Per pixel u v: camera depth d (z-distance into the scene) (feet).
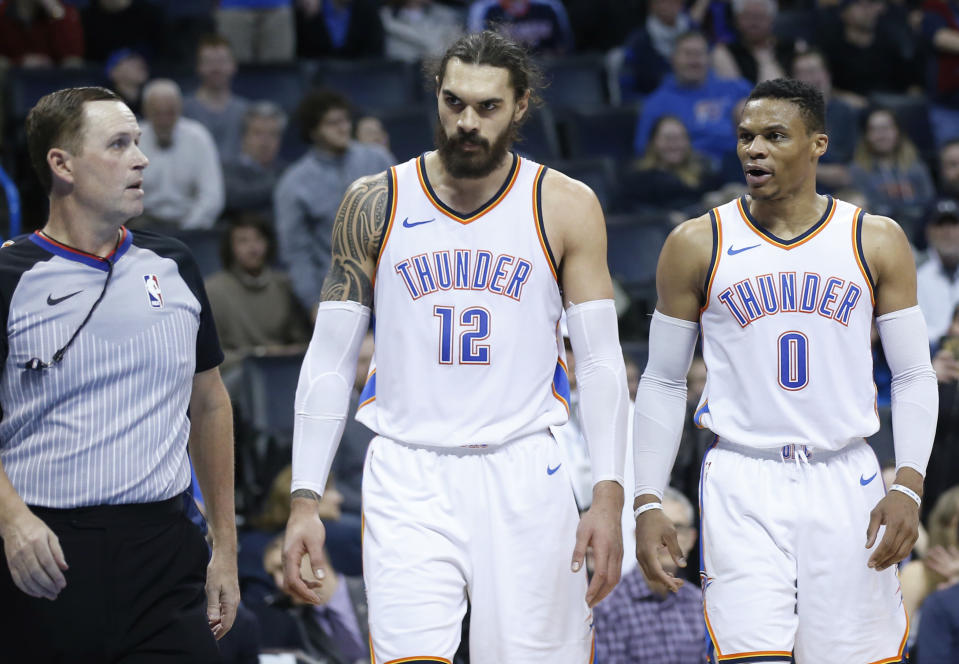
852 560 37.04
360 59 113.50
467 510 35.14
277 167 96.84
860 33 120.88
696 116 105.40
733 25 123.03
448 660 34.45
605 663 53.98
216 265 84.79
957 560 57.52
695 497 65.00
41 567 31.71
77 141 33.68
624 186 99.35
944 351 71.26
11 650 33.83
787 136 37.17
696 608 55.26
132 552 34.06
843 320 37.32
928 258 89.97
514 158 36.17
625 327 81.10
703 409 38.55
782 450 37.42
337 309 35.96
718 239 38.11
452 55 34.47
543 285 35.53
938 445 67.72
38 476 33.55
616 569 34.17
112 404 33.99
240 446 66.59
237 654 49.93
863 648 37.14
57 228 34.47
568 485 35.94
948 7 120.57
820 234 37.76
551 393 35.99
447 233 35.55
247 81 106.83
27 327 33.47
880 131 102.42
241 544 61.62
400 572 34.65
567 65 115.34
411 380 35.40
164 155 90.02
